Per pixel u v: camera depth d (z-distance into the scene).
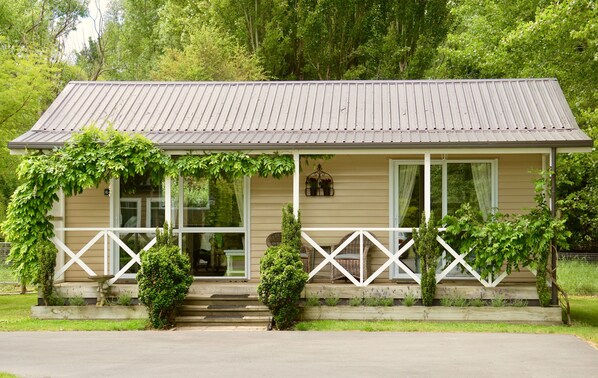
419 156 14.60
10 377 8.08
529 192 14.39
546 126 14.06
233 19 34.16
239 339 11.22
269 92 16.48
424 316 13.06
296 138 13.76
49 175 13.54
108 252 14.74
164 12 36.94
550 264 13.58
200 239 14.80
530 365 8.88
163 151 13.65
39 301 13.80
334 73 35.12
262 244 14.72
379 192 14.66
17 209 13.58
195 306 13.33
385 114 15.18
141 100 16.17
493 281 13.35
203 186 14.77
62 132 14.74
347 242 13.45
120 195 14.89
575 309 15.16
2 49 22.92
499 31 23.75
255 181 14.77
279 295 12.20
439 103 15.51
